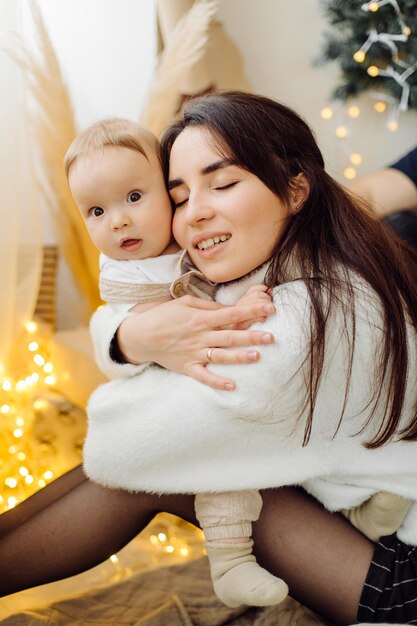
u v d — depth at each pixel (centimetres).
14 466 174
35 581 111
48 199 215
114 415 100
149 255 106
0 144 179
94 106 245
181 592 127
